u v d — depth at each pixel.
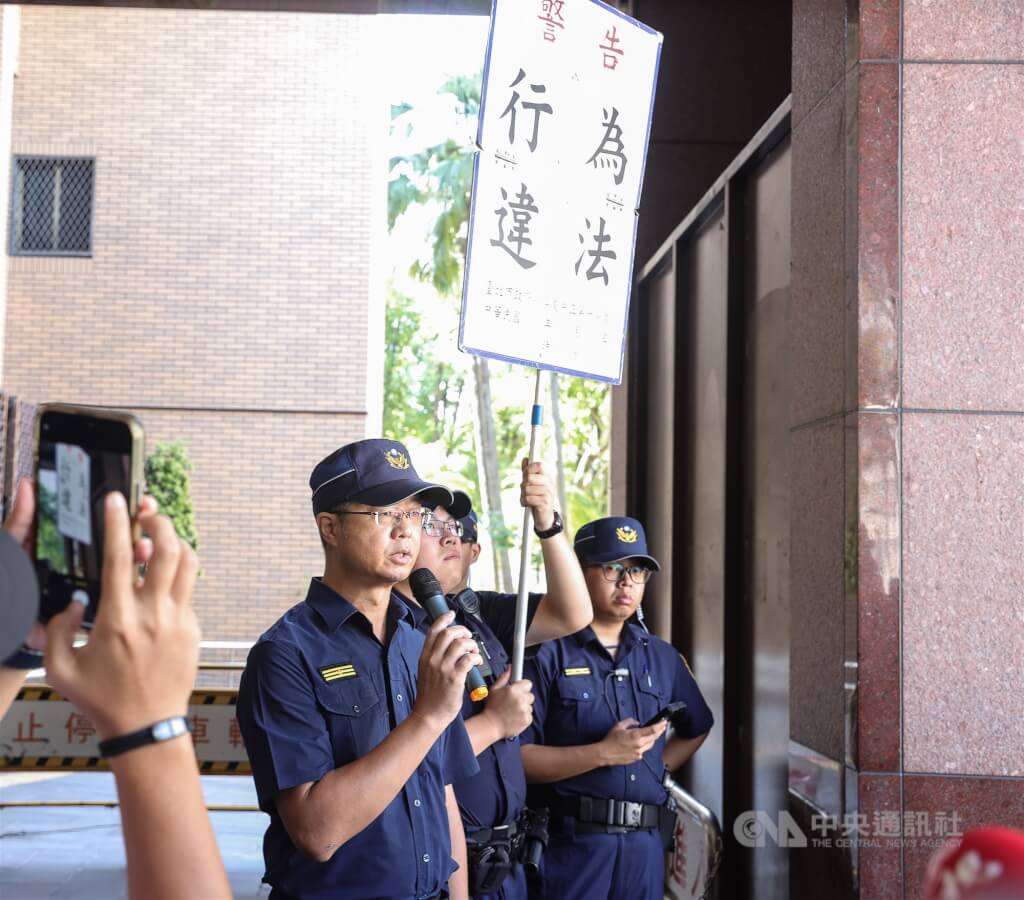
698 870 4.40
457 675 2.11
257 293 13.45
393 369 24.50
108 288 13.42
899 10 3.02
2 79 13.06
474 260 2.97
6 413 9.41
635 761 3.56
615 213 3.15
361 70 13.64
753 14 6.03
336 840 2.10
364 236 13.52
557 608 3.43
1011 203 2.99
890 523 2.92
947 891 0.65
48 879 6.00
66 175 13.51
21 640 0.88
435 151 21.23
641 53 3.20
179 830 0.91
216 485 13.27
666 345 6.04
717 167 6.05
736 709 4.65
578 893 3.49
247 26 13.56
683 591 5.61
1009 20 3.02
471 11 7.30
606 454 24.30
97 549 0.94
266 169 13.54
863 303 2.96
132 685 0.91
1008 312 2.97
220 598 13.16
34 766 6.75
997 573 2.91
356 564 2.35
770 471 4.29
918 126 3.00
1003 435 2.94
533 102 3.04
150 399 13.38
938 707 2.88
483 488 22.52
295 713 2.21
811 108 3.36
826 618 3.11
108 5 6.90
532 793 3.62
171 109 13.53
